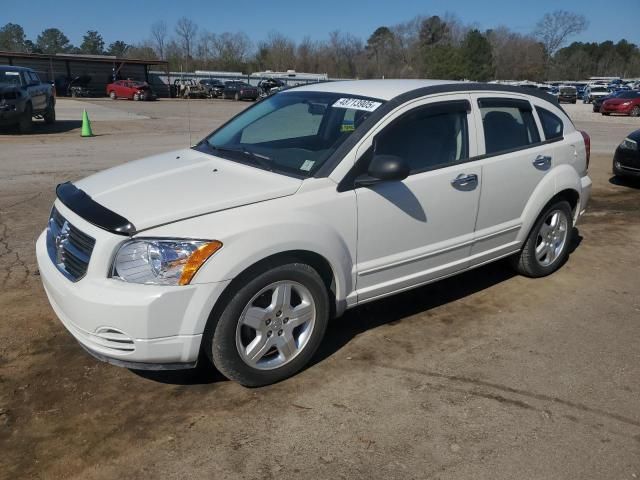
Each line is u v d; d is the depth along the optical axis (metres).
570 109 37.78
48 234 3.50
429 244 3.87
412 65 93.81
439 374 3.44
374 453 2.75
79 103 34.69
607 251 5.89
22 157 11.12
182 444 2.78
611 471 2.68
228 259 2.88
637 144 9.03
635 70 116.88
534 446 2.83
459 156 3.99
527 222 4.60
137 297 2.77
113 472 2.59
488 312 4.33
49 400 3.09
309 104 4.00
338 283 3.40
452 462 2.71
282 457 2.71
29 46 119.75
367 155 3.44
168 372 3.39
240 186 3.20
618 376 3.48
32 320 3.95
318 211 3.22
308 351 3.37
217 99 47.66
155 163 3.86
